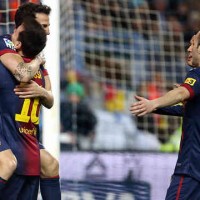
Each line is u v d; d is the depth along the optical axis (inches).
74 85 1518.2
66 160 1175.0
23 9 709.3
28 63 675.4
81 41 1544.0
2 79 683.4
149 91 1556.3
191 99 669.3
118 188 1165.7
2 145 679.1
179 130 1493.6
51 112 910.4
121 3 1594.5
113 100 1537.9
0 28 1120.2
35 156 700.7
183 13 1627.7
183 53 1582.2
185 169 682.2
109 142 1486.2
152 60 1574.8
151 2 1627.7
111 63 1560.0
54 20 919.0
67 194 1157.1
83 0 1549.0
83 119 1496.1
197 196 681.6
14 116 686.5
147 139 1491.1
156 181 1175.0
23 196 706.2
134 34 1582.2
